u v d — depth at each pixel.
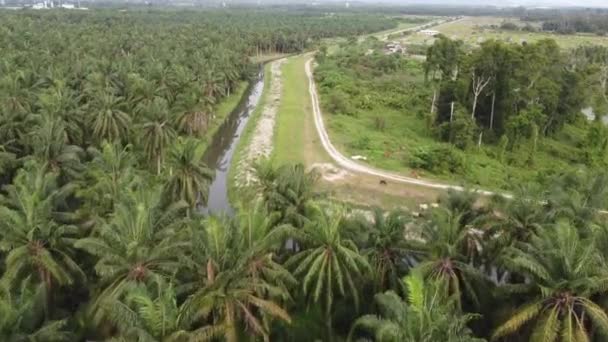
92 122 66.19
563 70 93.31
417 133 92.31
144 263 30.47
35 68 88.75
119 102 70.12
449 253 33.09
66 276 33.72
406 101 112.50
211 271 28.03
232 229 31.14
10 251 32.38
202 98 85.19
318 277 33.19
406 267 36.06
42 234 33.09
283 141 83.06
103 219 35.66
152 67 90.75
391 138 86.25
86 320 33.72
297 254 34.62
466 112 85.94
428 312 24.25
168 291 25.16
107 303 27.58
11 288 31.58
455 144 82.56
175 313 24.62
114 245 30.55
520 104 87.62
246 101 119.94
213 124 94.69
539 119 81.06
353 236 36.50
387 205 60.50
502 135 83.12
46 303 31.67
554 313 28.02
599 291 27.97
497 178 68.81
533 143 79.56
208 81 98.69
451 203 40.69
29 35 134.12
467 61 90.50
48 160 47.34
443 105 93.00
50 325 26.69
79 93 76.19
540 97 86.12
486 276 36.19
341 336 36.31
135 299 24.42
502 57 84.31
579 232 35.12
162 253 30.66
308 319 36.91
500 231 38.03
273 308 29.81
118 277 30.50
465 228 35.72
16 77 73.81
